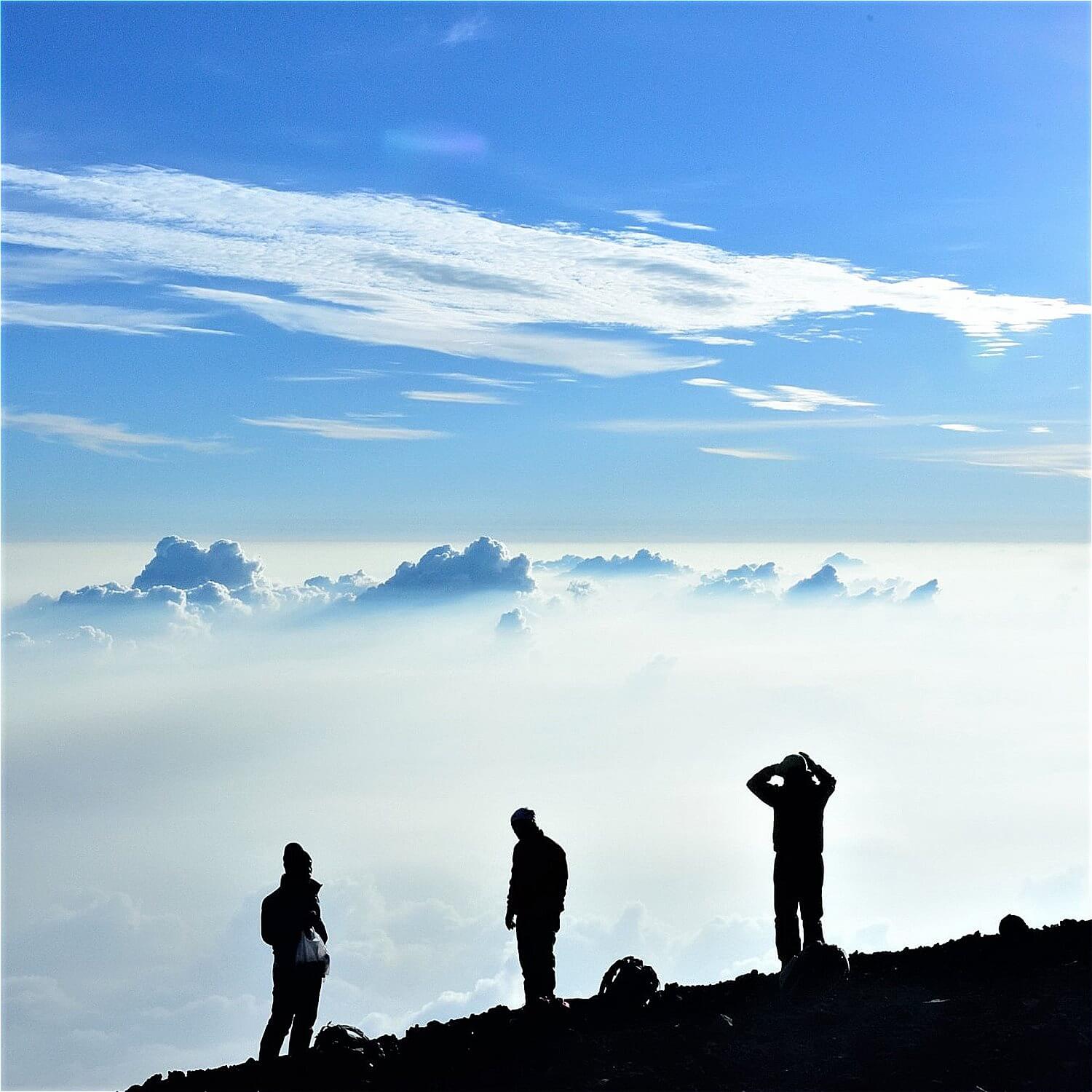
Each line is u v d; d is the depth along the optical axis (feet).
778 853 34.47
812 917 34.04
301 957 31.65
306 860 32.55
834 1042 27.58
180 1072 31.24
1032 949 34.58
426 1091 27.02
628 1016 31.53
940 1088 24.52
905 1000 30.58
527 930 34.37
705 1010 31.48
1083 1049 25.72
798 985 31.73
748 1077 25.93
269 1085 28.58
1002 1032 27.25
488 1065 28.19
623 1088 25.63
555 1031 30.27
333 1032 31.09
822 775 34.78
